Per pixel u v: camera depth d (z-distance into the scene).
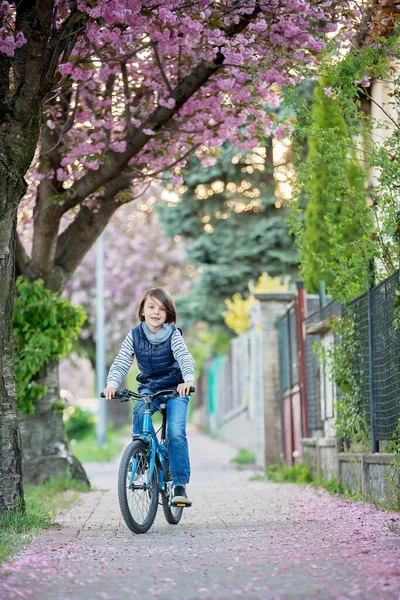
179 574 7.12
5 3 11.57
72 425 47.84
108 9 11.43
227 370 46.06
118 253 49.53
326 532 9.70
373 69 12.60
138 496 10.10
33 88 10.78
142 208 48.47
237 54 13.58
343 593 6.12
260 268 42.59
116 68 15.91
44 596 6.34
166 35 12.56
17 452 10.82
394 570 6.85
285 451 24.23
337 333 15.56
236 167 41.84
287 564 7.44
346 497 14.35
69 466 18.42
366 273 13.62
